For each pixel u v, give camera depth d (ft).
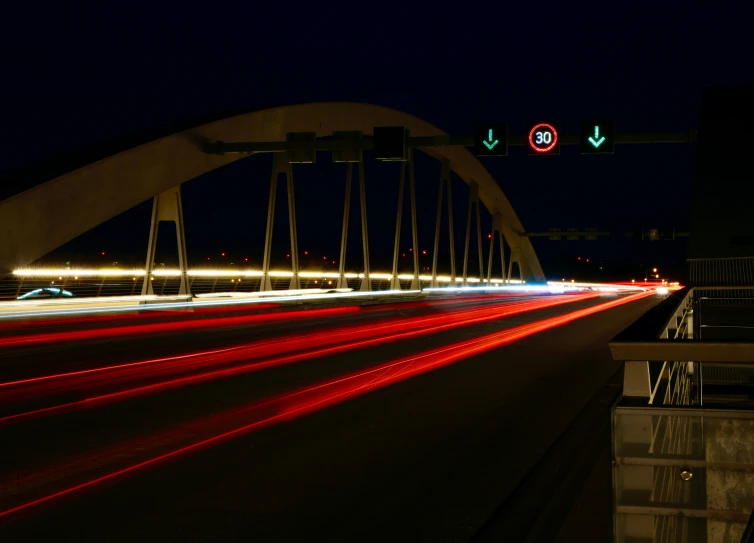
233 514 17.84
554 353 61.21
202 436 27.07
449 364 52.11
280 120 117.39
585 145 66.33
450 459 23.61
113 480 20.94
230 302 114.93
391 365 50.80
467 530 16.70
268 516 17.69
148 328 80.18
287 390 38.78
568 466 13.47
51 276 92.48
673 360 9.66
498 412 32.53
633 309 160.04
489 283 263.90
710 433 9.59
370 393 38.09
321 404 34.50
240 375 44.65
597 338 77.92
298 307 127.95
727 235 53.52
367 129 146.51
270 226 125.29
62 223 77.71
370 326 90.27
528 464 22.99
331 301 140.67
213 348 60.54
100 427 28.66
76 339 66.23
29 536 16.21
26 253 72.64
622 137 66.33
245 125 108.27
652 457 9.77
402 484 20.62
